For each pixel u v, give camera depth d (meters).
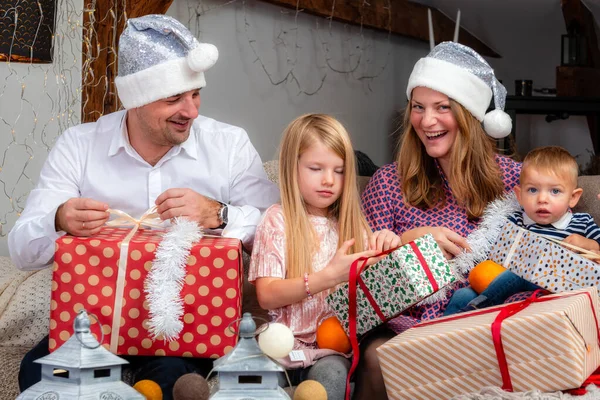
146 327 1.50
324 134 1.75
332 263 1.63
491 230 1.85
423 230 1.84
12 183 2.60
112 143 1.81
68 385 1.26
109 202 1.82
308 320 1.72
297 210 1.76
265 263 1.72
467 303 1.75
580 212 2.02
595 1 4.71
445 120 1.91
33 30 2.17
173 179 1.84
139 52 1.68
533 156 1.90
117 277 1.49
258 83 4.15
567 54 4.93
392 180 1.99
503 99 2.02
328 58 4.68
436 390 1.44
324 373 1.54
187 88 1.69
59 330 1.50
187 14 3.65
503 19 5.17
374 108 5.14
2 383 1.87
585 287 1.56
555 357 1.37
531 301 1.53
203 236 1.61
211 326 1.51
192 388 1.32
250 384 1.29
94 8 2.56
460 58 1.94
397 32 4.98
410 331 1.53
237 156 1.89
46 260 1.71
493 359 1.41
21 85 2.58
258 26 4.12
